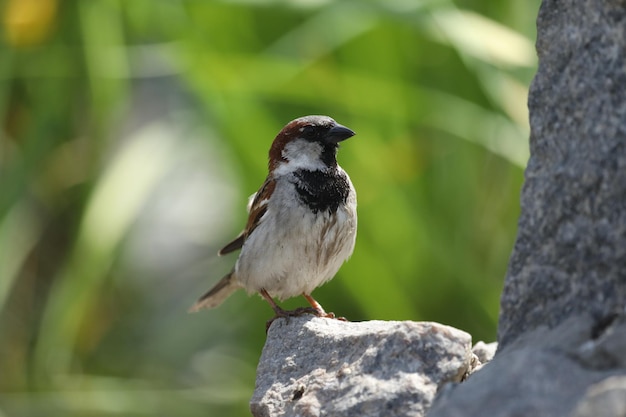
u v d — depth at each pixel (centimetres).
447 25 952
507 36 961
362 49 1113
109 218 1080
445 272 1089
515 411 418
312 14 1051
